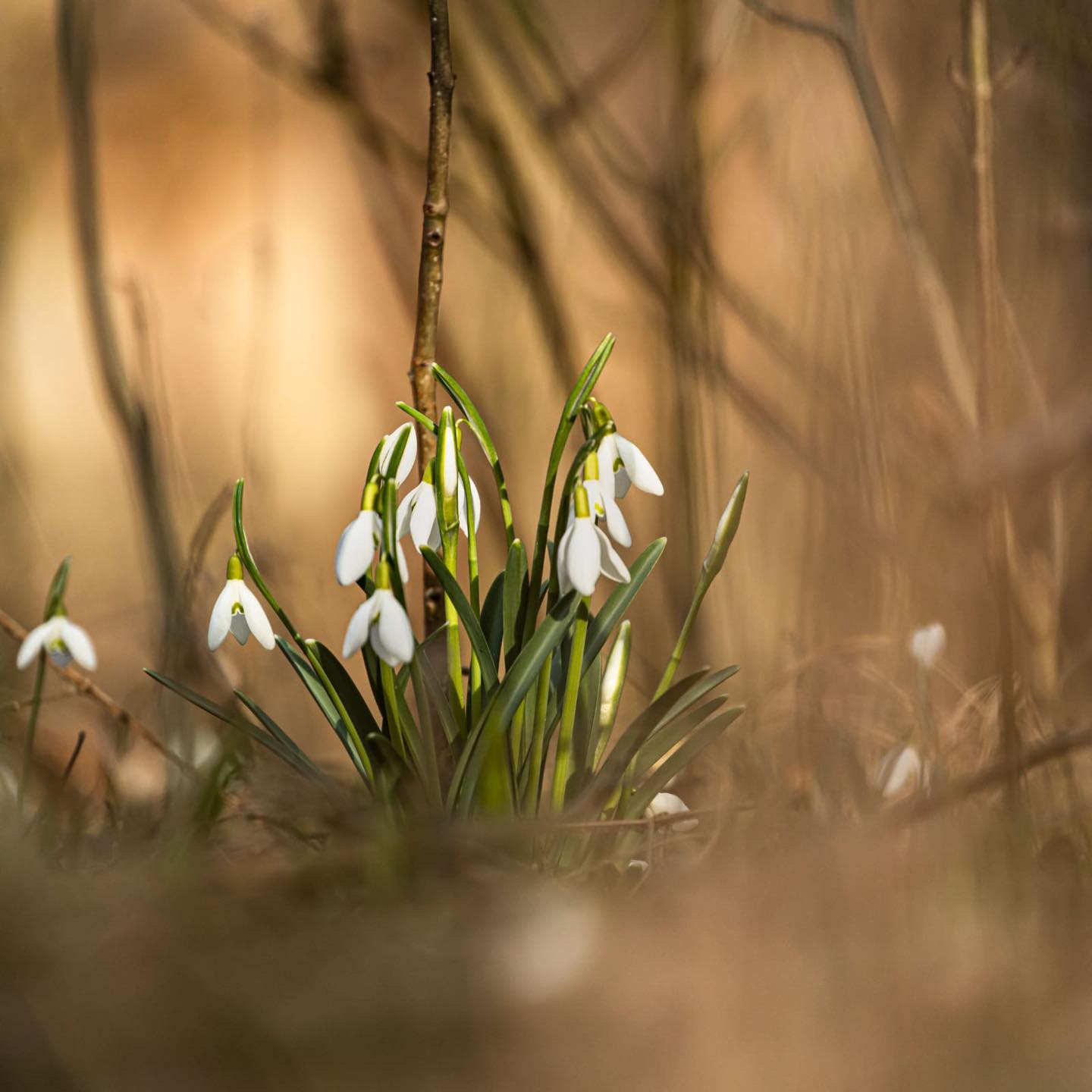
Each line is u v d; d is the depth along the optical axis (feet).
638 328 8.52
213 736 7.32
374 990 6.47
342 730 6.87
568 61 8.92
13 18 10.65
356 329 15.31
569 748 6.82
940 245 7.54
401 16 9.50
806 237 7.41
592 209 7.98
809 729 6.95
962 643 7.07
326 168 15.40
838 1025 6.41
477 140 8.16
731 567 7.41
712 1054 6.40
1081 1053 6.39
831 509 7.19
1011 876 6.57
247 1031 6.42
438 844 6.66
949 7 7.63
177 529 7.77
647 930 6.58
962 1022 6.41
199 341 11.61
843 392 7.26
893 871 6.58
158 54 15.37
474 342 8.73
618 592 6.87
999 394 7.07
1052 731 7.07
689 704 6.86
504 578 6.93
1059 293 7.45
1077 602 7.35
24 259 12.12
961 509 7.09
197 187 15.43
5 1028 6.41
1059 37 7.44
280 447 12.35
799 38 7.63
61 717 7.41
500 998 6.47
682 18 7.74
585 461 6.71
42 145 11.38
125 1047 6.40
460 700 6.84
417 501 6.77
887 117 7.40
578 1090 6.38
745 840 6.76
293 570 8.68
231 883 6.62
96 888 6.61
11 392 9.80
